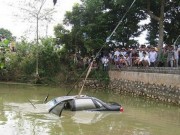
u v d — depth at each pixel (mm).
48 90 28547
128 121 14922
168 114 17797
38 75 35125
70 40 36156
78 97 16297
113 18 34656
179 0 31969
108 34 34344
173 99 21859
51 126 13281
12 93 25016
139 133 12914
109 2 34406
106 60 32875
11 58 36344
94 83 32844
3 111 16156
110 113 16188
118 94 27812
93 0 35094
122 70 29844
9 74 36281
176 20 34281
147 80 25625
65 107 16047
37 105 17656
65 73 35438
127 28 34500
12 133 12148
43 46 36969
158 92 23953
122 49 30922
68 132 12477
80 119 14594
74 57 36312
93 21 35219
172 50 25062
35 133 12211
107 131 12906
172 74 22328
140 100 23938
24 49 37188
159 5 32688
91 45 33906
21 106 17625
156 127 14188
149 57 26312
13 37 36625
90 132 12609
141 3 31844
